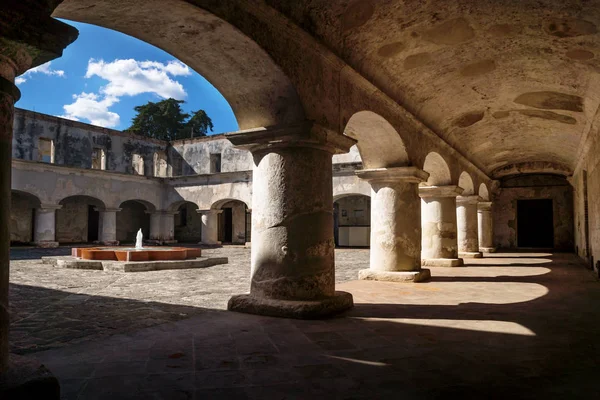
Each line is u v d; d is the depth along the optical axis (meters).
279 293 5.36
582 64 7.04
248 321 5.01
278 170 5.45
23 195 20.94
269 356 3.70
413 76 7.41
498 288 7.78
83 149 24.19
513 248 21.08
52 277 9.49
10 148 2.62
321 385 3.04
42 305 6.16
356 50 6.05
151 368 3.37
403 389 2.98
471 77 8.02
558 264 12.59
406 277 8.34
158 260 11.99
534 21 6.02
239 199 23.86
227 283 8.66
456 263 11.79
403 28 5.93
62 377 3.16
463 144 12.20
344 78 6.12
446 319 5.19
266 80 5.11
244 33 4.38
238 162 25.62
